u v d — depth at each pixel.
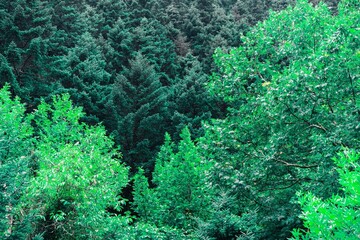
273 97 7.81
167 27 45.66
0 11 23.27
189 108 32.34
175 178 15.29
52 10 31.64
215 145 9.37
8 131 10.07
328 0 44.84
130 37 38.25
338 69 7.13
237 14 53.41
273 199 8.98
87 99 26.03
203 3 54.69
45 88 23.47
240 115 9.73
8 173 6.88
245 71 10.45
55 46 27.22
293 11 11.15
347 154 3.30
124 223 10.14
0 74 19.52
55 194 8.98
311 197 3.23
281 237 8.48
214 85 10.51
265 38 10.48
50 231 8.98
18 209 8.30
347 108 7.37
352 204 2.77
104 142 13.62
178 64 40.22
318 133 8.36
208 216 14.84
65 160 9.09
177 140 28.09
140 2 50.28
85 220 8.83
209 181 9.21
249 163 9.17
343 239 2.68
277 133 8.39
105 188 9.70
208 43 44.38
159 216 15.05
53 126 13.43
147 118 26.98
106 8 44.53
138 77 31.20
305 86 7.38
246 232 9.82
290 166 8.68
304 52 10.10
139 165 25.38
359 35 6.77
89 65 29.52
